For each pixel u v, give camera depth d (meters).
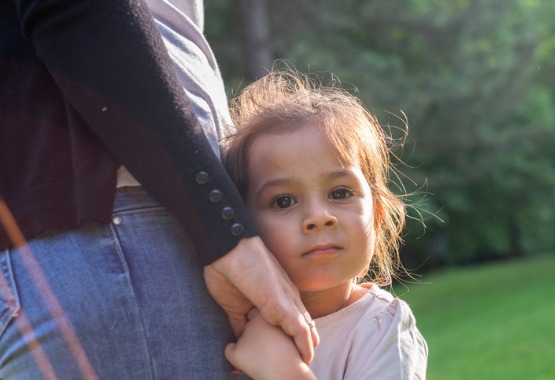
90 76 1.57
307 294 1.90
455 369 8.92
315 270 1.81
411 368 1.79
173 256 1.64
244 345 1.66
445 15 15.48
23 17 1.60
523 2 19.28
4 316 1.59
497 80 16.02
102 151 1.63
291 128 1.88
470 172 17.20
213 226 1.61
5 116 1.67
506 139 16.98
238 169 1.92
